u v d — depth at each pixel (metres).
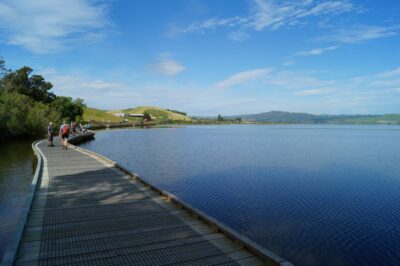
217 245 5.77
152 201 8.91
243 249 5.59
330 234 10.05
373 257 8.57
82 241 5.96
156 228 6.68
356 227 10.66
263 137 66.19
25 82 80.62
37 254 5.36
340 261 8.34
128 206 8.41
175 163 24.44
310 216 11.78
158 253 5.42
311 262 8.24
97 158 18.41
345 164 26.00
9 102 40.12
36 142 30.75
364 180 19.00
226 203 13.32
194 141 49.81
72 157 18.89
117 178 12.30
